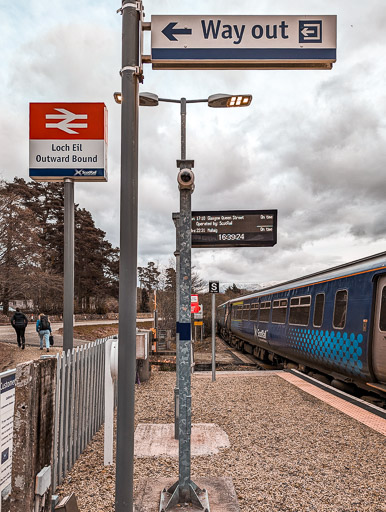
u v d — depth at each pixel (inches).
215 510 142.6
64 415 176.4
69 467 182.2
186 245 143.3
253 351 841.5
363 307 343.3
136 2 115.6
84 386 210.5
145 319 2165.4
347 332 367.6
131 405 108.1
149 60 117.0
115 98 257.3
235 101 287.9
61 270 1916.8
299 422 258.1
